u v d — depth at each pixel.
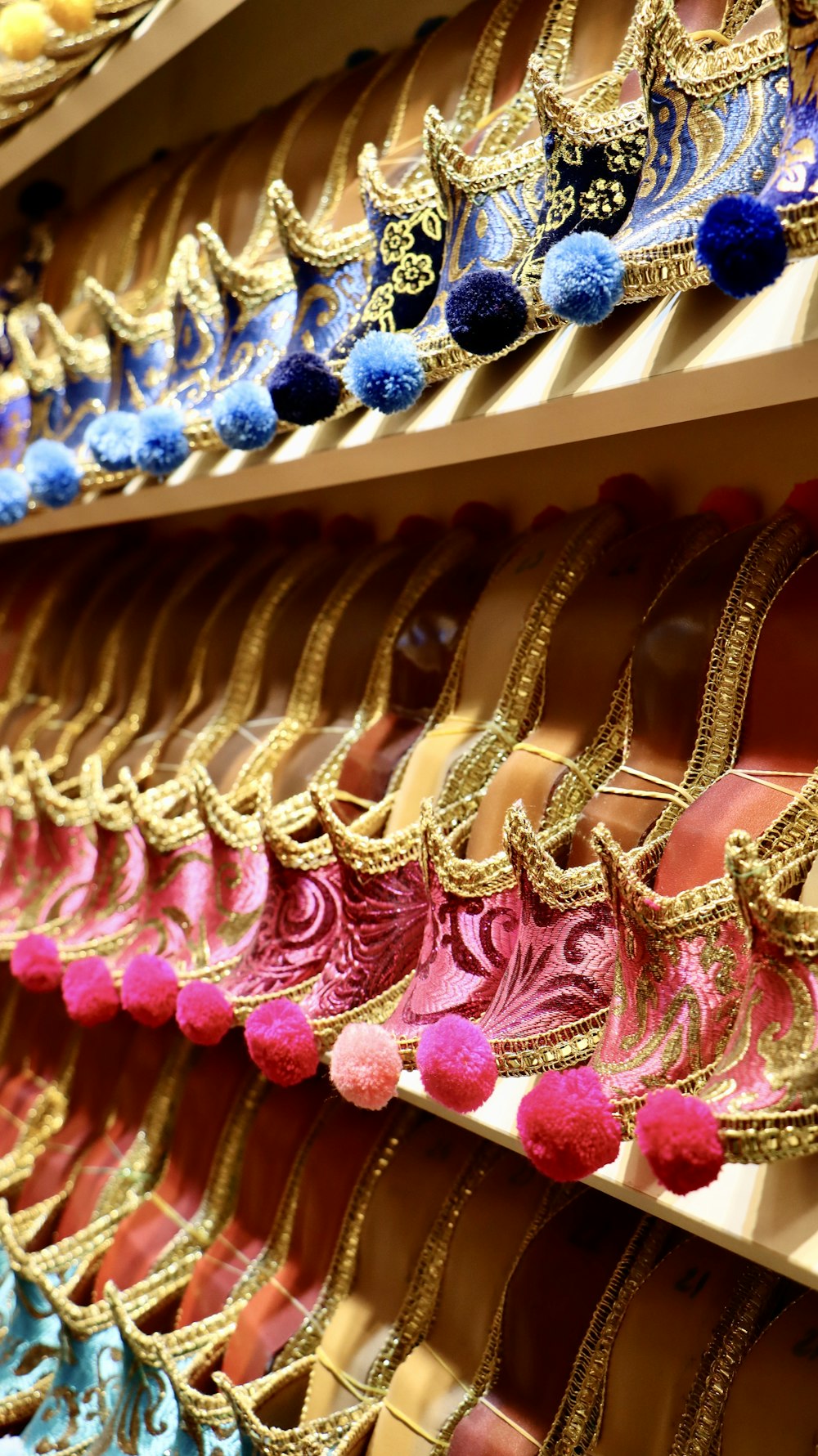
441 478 1.12
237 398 0.84
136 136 1.62
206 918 0.91
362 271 0.86
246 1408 0.82
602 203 0.64
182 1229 1.06
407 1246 0.89
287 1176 1.01
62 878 1.16
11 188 1.75
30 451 1.11
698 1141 0.47
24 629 1.47
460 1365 0.82
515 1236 0.84
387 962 0.76
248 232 1.12
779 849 0.59
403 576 1.02
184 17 0.99
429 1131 0.96
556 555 0.85
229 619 1.17
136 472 1.05
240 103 1.43
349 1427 0.83
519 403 0.69
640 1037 0.57
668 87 0.61
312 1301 0.93
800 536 0.69
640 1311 0.72
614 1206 0.82
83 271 1.38
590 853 0.69
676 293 0.61
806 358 0.56
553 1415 0.75
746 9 0.65
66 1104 1.29
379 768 0.91
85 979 0.93
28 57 1.09
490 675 0.84
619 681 0.76
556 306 0.60
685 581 0.71
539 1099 0.54
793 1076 0.48
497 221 0.72
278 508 1.33
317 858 0.82
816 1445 0.61
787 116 0.54
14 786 1.25
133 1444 0.92
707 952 0.56
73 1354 1.00
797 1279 0.54
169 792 1.06
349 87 1.08
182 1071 1.17
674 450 0.91
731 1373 0.66
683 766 0.68
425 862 0.72
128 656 1.29
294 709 1.05
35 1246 1.16
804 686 0.64
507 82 0.88
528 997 0.64
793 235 0.50
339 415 0.84
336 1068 0.67
